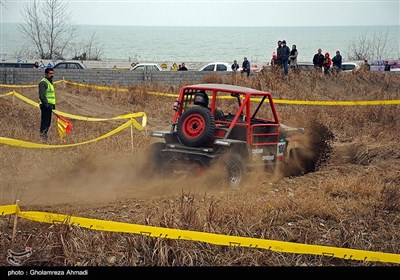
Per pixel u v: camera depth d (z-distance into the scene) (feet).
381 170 45.32
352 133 62.13
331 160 49.55
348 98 90.89
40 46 172.24
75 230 26.53
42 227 27.30
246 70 105.19
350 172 44.34
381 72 104.73
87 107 72.64
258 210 31.19
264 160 41.39
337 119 67.26
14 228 25.61
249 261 26.81
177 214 28.96
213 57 375.45
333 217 32.81
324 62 100.68
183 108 40.91
